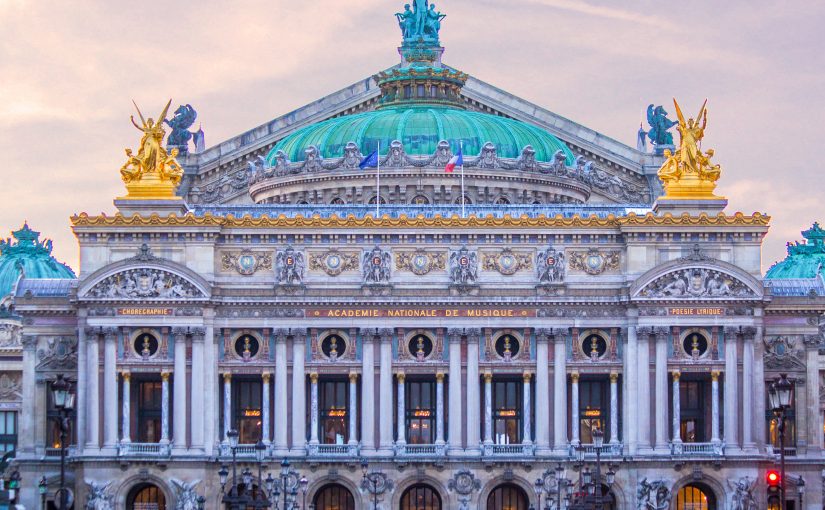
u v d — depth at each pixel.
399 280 167.88
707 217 167.50
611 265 168.50
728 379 166.12
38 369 171.25
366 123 194.75
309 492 165.62
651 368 166.50
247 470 164.75
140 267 165.75
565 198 195.12
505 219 167.62
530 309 167.50
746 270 167.50
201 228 166.75
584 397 170.25
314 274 168.25
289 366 167.25
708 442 166.50
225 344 167.50
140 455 163.75
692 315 166.50
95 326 165.25
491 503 168.12
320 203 191.00
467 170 188.50
